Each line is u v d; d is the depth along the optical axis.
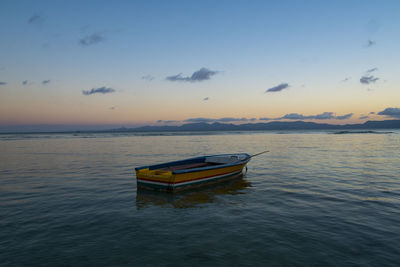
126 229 7.27
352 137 70.44
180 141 54.38
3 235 6.83
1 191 11.48
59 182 13.41
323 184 12.78
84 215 8.44
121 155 26.56
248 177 15.03
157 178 11.65
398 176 14.70
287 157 24.28
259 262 5.37
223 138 68.31
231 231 7.04
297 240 6.43
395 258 5.53
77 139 67.19
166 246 6.16
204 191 11.84
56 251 5.95
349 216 8.16
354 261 5.42
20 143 49.06
